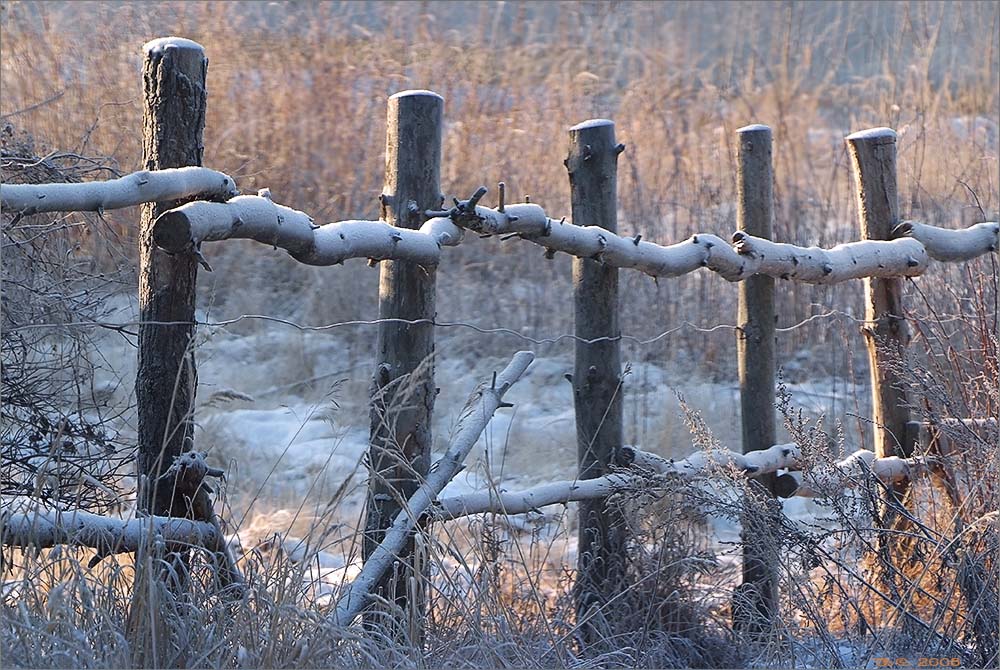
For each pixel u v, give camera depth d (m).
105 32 34.94
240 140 35.25
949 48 46.91
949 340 18.27
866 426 23.48
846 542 15.19
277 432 24.84
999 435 15.95
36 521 11.47
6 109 30.66
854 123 42.97
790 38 51.53
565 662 13.37
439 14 45.19
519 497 14.55
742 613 15.30
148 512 12.52
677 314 29.92
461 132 37.88
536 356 30.08
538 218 14.08
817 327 29.98
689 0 53.78
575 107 41.12
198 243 11.29
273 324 30.42
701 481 15.09
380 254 13.02
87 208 10.84
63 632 10.97
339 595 12.78
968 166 33.69
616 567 15.29
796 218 32.84
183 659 11.23
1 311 12.84
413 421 13.94
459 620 13.38
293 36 38.91
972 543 15.07
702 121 44.44
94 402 14.52
